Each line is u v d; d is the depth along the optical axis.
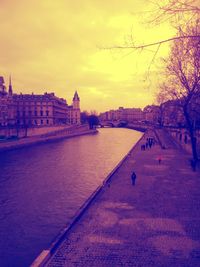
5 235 22.70
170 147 70.25
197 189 27.59
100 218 19.86
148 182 31.03
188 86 36.75
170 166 41.81
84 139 130.50
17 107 156.62
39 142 105.81
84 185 39.97
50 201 32.25
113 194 26.19
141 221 19.14
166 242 15.81
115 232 17.31
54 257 14.27
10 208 29.80
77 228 18.05
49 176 46.47
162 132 113.25
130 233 17.12
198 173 36.12
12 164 59.12
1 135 95.62
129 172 37.25
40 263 13.19
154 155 55.34
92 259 14.00
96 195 25.69
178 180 31.91
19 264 17.98
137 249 14.99
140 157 52.50
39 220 26.14
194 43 8.20
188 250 14.81
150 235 16.81
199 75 33.28
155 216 20.06
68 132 151.75
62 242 15.98
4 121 113.88
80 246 15.45
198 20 7.12
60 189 37.78
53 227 24.34
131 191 27.20
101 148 90.56
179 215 20.17
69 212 28.34
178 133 84.25
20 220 26.16
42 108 161.12
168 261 13.66
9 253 19.55
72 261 13.87
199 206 22.16
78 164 58.72
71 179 44.03
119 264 13.48
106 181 31.05
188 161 46.72
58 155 73.56
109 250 14.92
